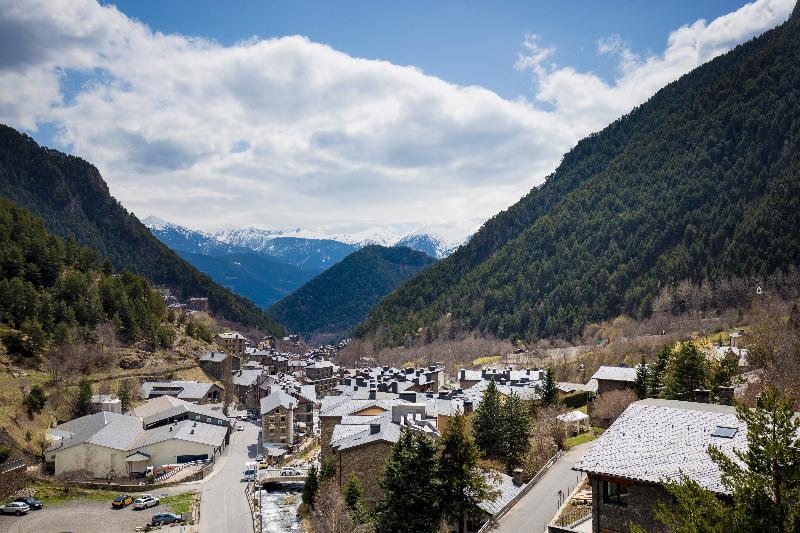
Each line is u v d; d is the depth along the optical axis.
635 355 172.75
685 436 43.50
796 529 28.47
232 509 97.94
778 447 29.62
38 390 133.12
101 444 117.81
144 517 94.00
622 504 42.31
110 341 192.88
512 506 68.25
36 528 87.88
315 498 89.06
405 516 62.50
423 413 96.06
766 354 97.69
